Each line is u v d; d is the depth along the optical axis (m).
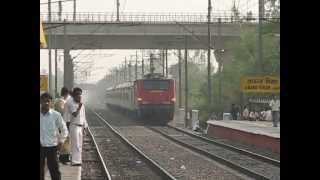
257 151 25.88
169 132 39.66
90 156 23.84
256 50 56.44
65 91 16.70
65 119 15.80
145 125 48.38
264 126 33.28
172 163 21.45
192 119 43.03
